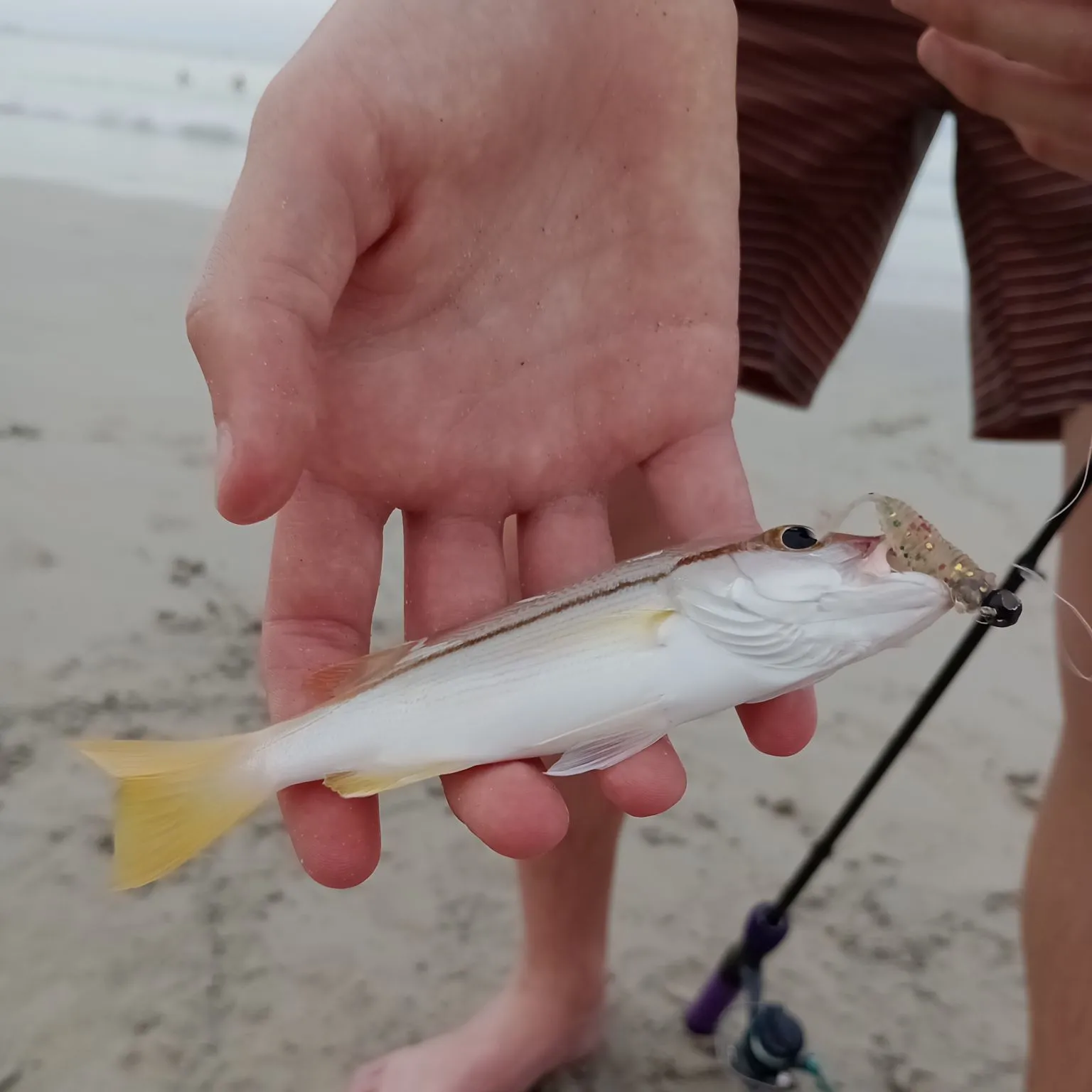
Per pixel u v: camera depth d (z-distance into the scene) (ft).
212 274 0.60
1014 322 1.02
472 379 0.74
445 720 0.67
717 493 0.80
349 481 0.72
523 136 0.73
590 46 0.75
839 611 0.66
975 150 1.01
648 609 0.68
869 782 0.86
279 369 0.59
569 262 0.77
